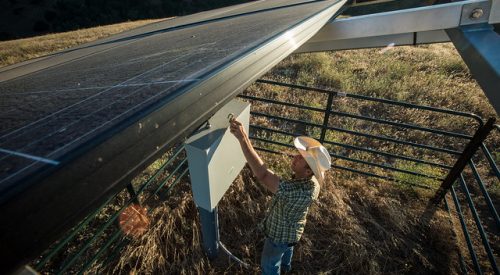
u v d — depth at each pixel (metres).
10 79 1.95
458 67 9.14
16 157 0.41
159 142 0.59
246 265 3.42
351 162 5.18
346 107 7.00
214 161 1.91
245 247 3.66
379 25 2.54
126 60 1.44
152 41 2.46
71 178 0.40
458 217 4.20
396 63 9.36
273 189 2.29
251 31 1.51
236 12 4.32
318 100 7.43
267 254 2.74
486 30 1.71
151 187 4.56
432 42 3.57
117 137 0.48
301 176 2.39
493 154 5.54
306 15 1.85
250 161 2.15
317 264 3.54
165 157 5.32
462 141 5.90
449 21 1.98
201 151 1.76
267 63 1.06
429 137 6.02
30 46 15.24
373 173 4.94
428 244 3.81
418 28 2.26
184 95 0.63
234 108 2.17
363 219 4.05
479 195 4.64
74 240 3.74
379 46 3.83
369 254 3.60
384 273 3.46
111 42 3.91
